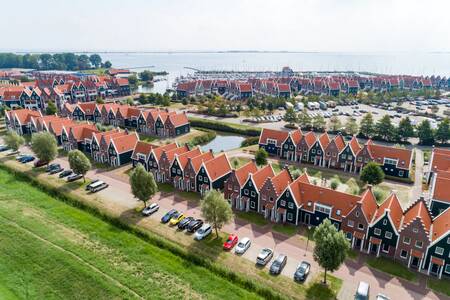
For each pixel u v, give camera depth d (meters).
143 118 130.25
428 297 46.94
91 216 67.62
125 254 55.62
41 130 116.31
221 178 78.31
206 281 49.56
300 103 175.12
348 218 58.16
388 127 119.31
